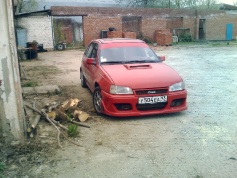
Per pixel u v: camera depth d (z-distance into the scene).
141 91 5.39
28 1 23.64
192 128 5.09
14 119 4.37
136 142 4.54
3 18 4.01
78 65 13.69
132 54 6.75
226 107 6.38
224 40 30.72
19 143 4.39
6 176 3.59
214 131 4.95
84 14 23.39
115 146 4.41
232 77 10.12
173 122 5.40
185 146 4.37
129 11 25.41
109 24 24.67
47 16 21.81
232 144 4.41
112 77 5.59
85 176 3.59
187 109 6.18
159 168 3.74
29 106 5.92
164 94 5.47
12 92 4.27
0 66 4.12
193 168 3.73
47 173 3.66
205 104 6.62
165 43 24.72
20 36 19.84
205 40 29.78
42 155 4.12
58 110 5.59
